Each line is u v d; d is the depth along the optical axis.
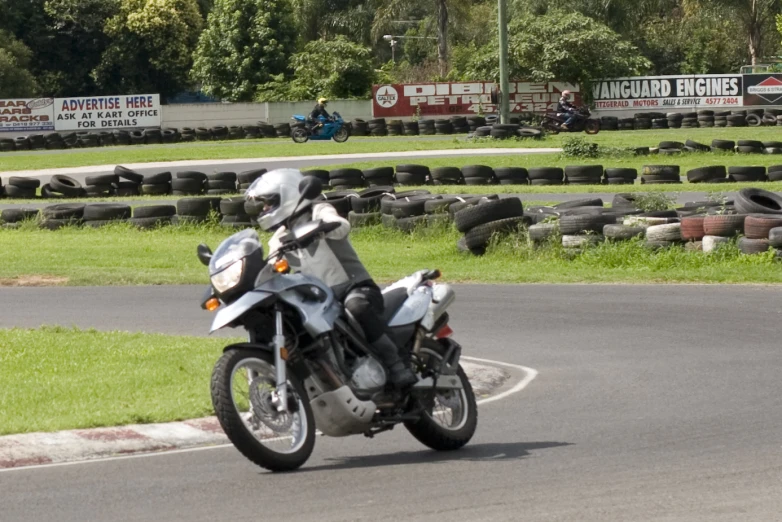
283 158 52.00
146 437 9.71
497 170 39.06
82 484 8.21
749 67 83.75
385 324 9.16
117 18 100.00
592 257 22.47
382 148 55.62
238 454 9.26
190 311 18.36
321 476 8.41
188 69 101.38
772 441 9.27
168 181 40.59
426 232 27.25
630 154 47.50
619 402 11.28
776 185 36.03
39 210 32.03
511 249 23.78
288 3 87.75
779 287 19.16
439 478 8.28
